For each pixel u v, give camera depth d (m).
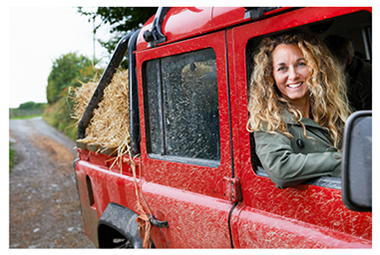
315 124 1.33
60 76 20.94
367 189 0.83
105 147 2.27
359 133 0.85
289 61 1.28
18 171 9.72
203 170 1.56
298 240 1.17
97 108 2.63
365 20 1.67
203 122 1.58
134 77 2.03
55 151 13.05
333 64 1.40
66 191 7.36
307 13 1.12
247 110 1.34
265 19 1.24
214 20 1.42
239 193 1.41
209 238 1.52
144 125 1.89
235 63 1.36
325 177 1.17
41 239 4.65
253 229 1.32
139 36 1.91
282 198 1.26
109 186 2.28
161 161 1.80
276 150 1.22
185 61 1.62
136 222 1.99
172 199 1.70
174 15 1.68
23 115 27.80
